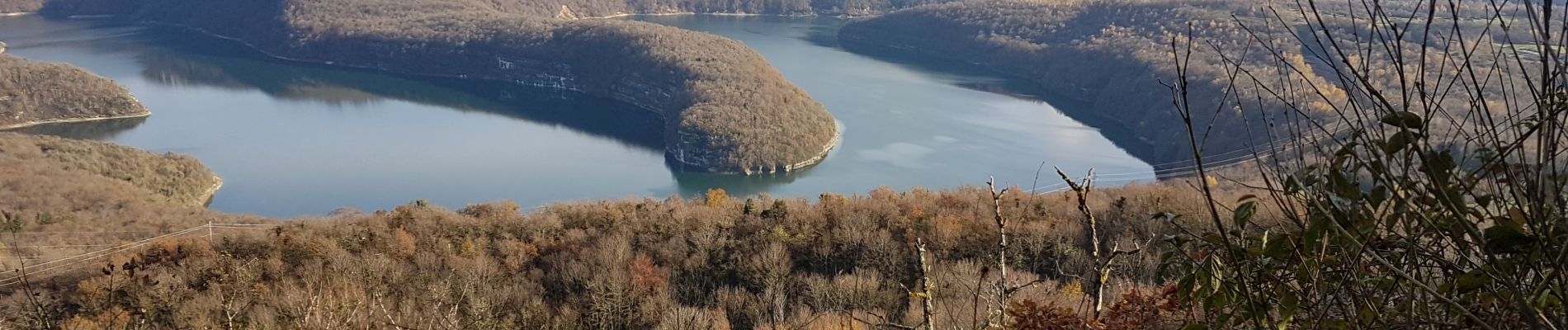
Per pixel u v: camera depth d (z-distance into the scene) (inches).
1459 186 88.2
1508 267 88.4
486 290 729.6
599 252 912.9
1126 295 156.3
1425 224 92.5
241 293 546.3
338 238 936.9
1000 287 157.5
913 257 842.2
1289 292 103.3
